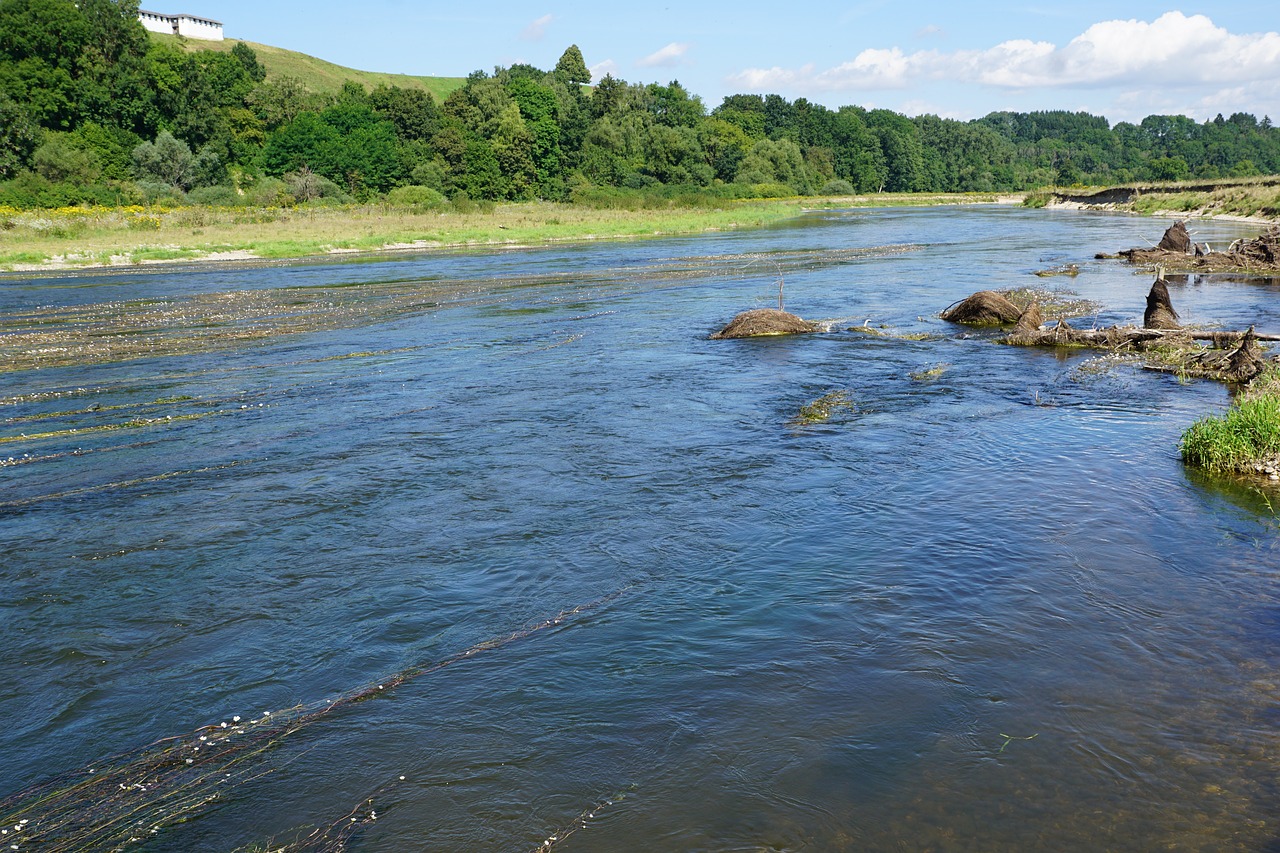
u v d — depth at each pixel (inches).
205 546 422.0
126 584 383.9
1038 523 429.1
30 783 260.5
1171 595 354.3
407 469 530.9
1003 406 651.5
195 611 359.6
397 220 2942.9
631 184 5187.0
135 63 4047.7
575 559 400.8
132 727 286.7
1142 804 239.6
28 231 2235.5
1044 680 298.2
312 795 253.3
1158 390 695.1
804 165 6437.0
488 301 1273.4
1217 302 1137.4
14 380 789.2
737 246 2206.0
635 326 1048.8
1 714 293.1
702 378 765.3
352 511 464.1
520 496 481.7
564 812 243.9
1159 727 271.6
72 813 247.6
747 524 436.1
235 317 1146.7
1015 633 328.5
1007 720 277.7
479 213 3385.8
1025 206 4911.4
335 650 329.1
